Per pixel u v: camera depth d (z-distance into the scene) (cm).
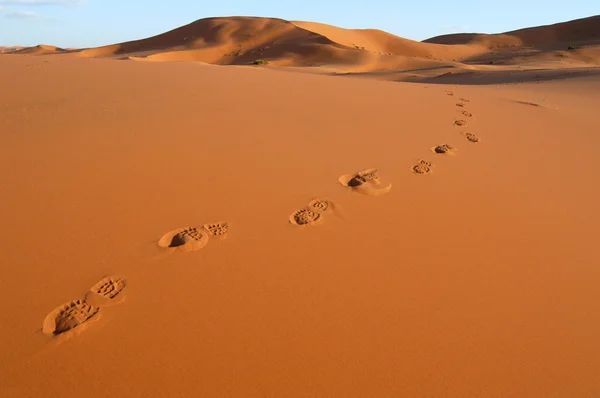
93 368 177
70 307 209
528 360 200
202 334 199
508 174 446
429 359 195
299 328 208
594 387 187
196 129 491
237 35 6669
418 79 2631
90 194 320
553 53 4581
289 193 352
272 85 846
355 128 557
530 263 281
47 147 401
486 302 239
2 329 192
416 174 421
